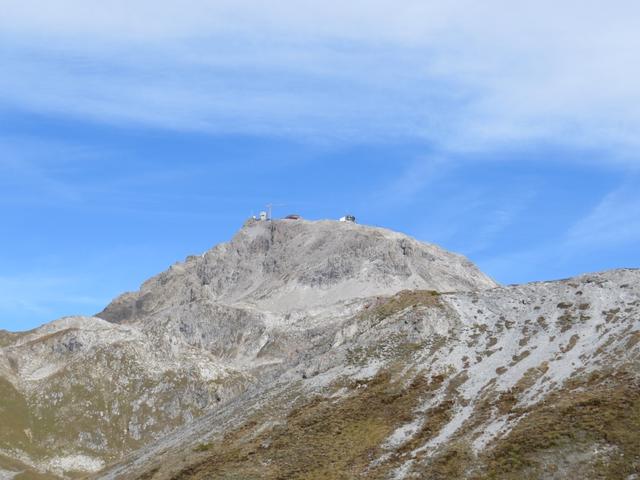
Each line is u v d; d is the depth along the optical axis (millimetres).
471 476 98500
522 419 107688
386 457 109625
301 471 112000
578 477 92938
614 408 102562
